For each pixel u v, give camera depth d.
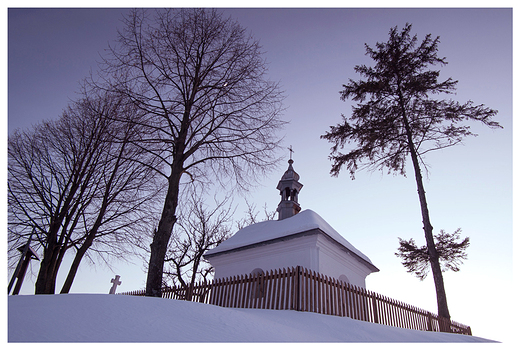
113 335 4.55
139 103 11.35
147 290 9.13
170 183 10.78
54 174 13.51
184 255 26.00
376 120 18.02
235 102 12.09
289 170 22.72
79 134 14.02
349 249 15.13
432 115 17.25
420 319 13.27
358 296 11.42
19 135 13.82
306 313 9.30
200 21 13.15
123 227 14.65
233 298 11.57
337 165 18.89
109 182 13.94
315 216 15.98
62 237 12.41
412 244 19.48
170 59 12.35
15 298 6.05
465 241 18.53
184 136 11.69
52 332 4.35
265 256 15.08
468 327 16.22
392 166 18.80
